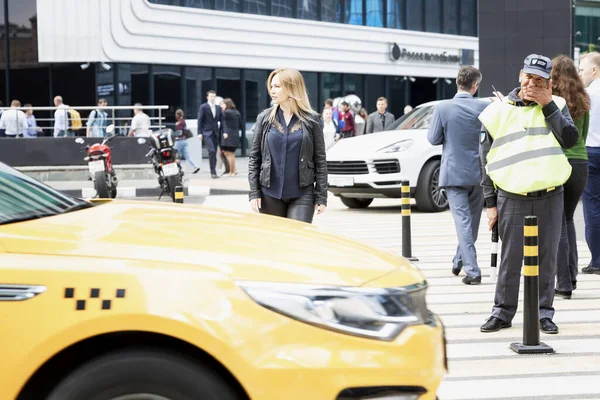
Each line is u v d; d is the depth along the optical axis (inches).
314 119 318.0
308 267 161.6
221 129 1138.7
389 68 1884.8
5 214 178.7
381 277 166.2
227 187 943.7
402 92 1956.2
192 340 149.2
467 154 408.8
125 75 1455.5
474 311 353.7
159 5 1469.0
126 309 149.3
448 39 2011.6
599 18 892.6
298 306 154.0
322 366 151.3
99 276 152.1
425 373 159.9
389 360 155.3
